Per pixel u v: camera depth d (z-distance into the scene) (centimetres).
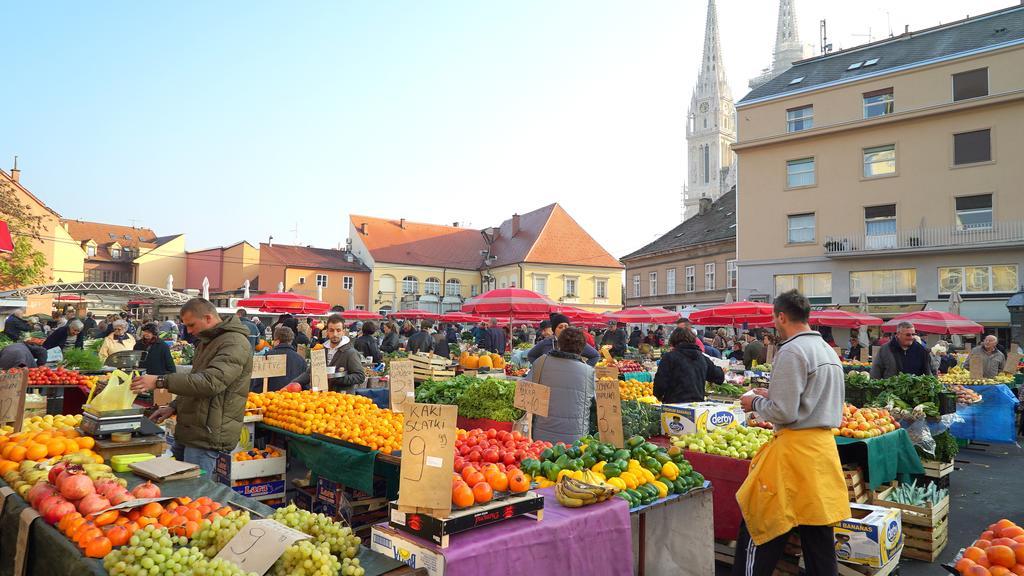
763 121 3453
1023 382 1290
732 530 530
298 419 582
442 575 281
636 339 2416
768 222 3409
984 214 2848
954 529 642
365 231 6212
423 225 6538
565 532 338
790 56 12619
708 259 4388
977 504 734
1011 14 3048
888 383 806
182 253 7025
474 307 1641
